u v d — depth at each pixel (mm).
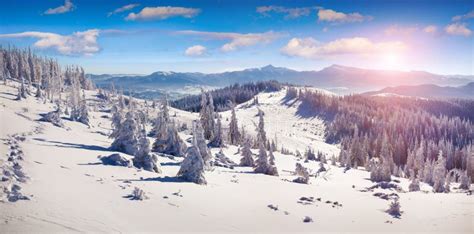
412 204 45188
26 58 197625
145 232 24672
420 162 126562
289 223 32688
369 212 39812
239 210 34750
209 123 111938
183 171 46250
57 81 171000
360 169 118500
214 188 43906
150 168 50906
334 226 33312
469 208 42344
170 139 74312
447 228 34344
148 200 32500
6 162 33875
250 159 75938
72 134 77938
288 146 194500
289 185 53750
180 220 28938
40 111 107125
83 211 25922
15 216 22281
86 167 43562
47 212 24078
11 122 72250
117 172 44062
